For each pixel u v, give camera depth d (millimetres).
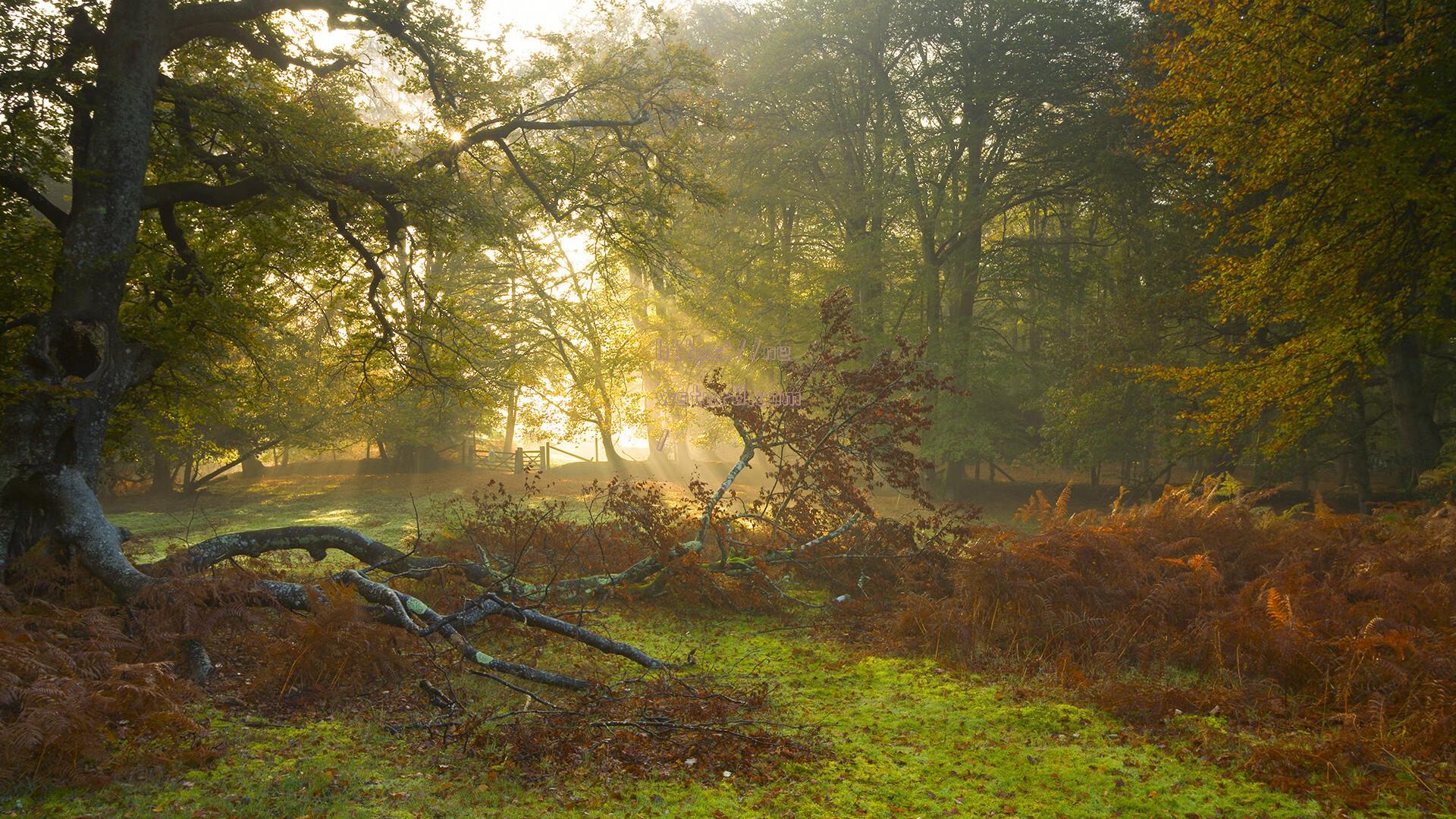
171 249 12070
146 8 9398
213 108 10359
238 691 6262
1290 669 6676
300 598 7203
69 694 4621
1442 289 13938
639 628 9141
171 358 10914
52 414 8250
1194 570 8352
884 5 26766
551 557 11547
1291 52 13445
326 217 12297
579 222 14016
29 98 9477
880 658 7824
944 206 27203
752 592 10391
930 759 5301
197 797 4395
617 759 5145
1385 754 5234
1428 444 16781
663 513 10859
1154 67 21672
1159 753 5441
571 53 13586
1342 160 13203
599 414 23234
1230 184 17656
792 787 4820
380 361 13773
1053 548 8852
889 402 11078
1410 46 12633
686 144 13953
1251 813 4539
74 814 4152
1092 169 25203
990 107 26469
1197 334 22531
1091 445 23250
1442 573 8469
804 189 30141
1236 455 21453
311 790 4531
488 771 4902
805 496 11617
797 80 27922
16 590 7387
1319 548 9625
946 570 10516
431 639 7758
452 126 12438
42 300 10414
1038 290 29859
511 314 27500
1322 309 14711
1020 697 6598
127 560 8109
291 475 38906
